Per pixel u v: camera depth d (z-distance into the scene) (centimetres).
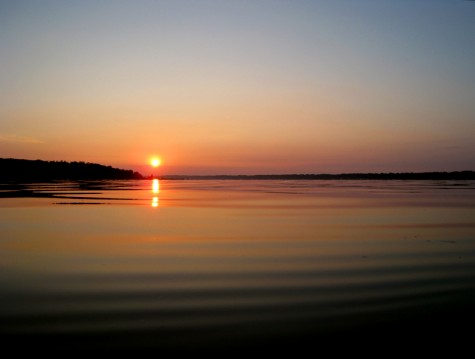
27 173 12825
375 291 1236
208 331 968
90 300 1173
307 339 928
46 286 1306
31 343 911
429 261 1612
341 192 6225
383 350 880
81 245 1941
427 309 1084
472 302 1131
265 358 853
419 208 3559
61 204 3800
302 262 1609
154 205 3850
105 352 875
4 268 1529
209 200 4566
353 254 1748
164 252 1794
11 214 3044
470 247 1883
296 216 3027
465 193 5762
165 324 1005
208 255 1736
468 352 870
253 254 1753
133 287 1294
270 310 1090
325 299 1170
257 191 6738
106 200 4369
